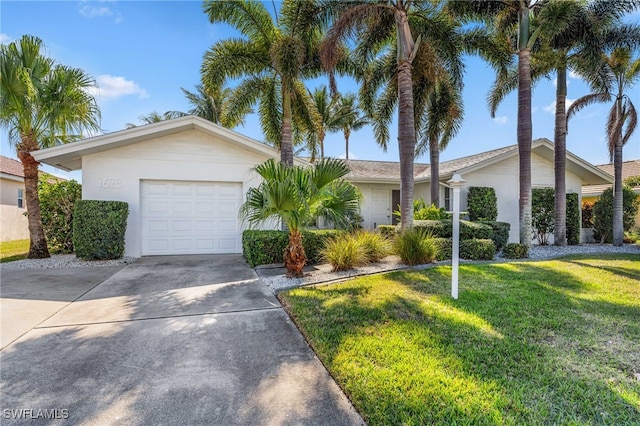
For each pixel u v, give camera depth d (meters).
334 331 3.50
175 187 9.12
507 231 10.12
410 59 8.65
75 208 7.81
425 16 9.61
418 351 3.02
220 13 9.38
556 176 11.16
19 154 8.07
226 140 9.21
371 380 2.55
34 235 8.38
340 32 8.34
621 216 11.64
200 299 4.86
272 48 9.05
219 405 2.32
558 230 11.19
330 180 5.85
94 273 6.62
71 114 8.02
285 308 4.44
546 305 4.32
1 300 4.78
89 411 2.25
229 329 3.72
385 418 2.14
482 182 12.61
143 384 2.58
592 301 4.51
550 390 2.43
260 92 10.95
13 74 7.32
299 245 6.09
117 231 8.02
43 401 2.36
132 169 8.77
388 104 11.91
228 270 6.92
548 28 8.92
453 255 4.66
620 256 8.85
